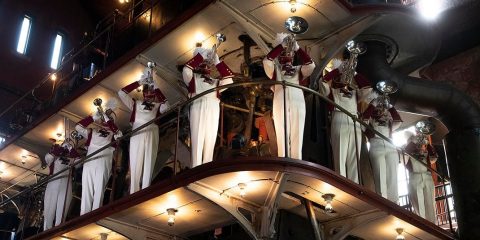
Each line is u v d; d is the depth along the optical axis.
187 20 11.82
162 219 11.25
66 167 14.09
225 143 12.70
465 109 13.97
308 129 12.02
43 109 19.52
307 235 11.27
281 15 11.66
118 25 19.91
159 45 12.70
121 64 13.38
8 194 19.41
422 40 13.38
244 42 12.47
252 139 12.45
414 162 13.22
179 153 13.62
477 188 13.27
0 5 22.92
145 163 11.66
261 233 9.66
